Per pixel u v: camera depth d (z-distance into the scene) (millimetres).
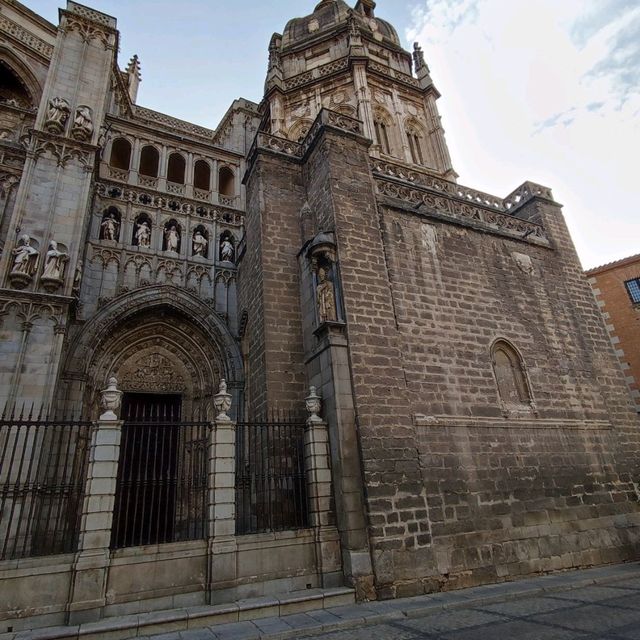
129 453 17469
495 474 12242
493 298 15273
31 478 12500
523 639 6641
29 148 16797
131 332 18500
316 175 14953
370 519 9914
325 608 8906
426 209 16125
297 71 28766
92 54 20328
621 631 6660
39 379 13734
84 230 17859
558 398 14859
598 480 14031
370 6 32688
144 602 8367
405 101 27547
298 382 13000
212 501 9477
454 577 10406
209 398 18625
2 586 7688
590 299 18234
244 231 20734
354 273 12523
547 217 19297
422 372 12602
